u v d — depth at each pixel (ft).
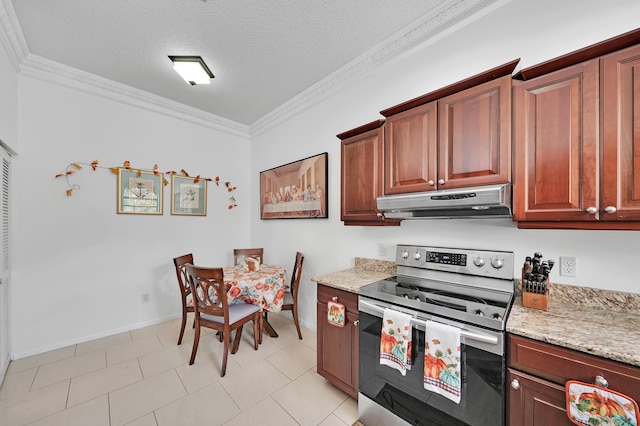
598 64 3.41
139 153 9.43
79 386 6.06
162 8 5.53
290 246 10.33
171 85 8.77
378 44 6.80
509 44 5.09
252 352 7.67
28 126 7.34
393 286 5.43
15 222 7.16
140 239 9.43
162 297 9.95
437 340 3.97
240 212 12.40
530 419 3.31
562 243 4.52
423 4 5.53
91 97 8.42
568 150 3.64
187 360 7.21
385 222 6.15
